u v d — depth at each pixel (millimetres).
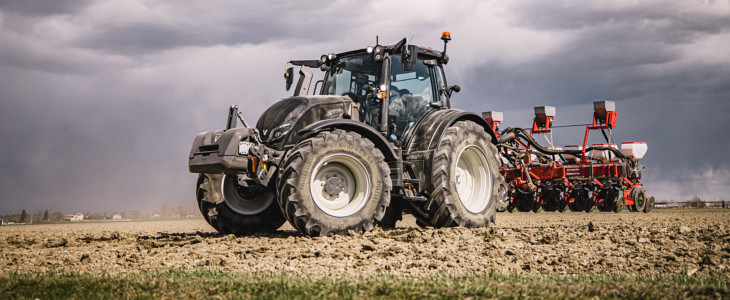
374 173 7676
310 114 7957
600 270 5113
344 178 7742
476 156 9109
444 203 8359
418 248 6340
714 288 3410
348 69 8789
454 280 4012
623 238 7039
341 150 7477
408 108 8695
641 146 17250
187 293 3602
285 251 6160
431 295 3314
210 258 5867
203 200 8711
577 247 6398
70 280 4113
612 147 16875
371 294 3420
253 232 8922
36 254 6645
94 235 9398
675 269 5113
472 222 8680
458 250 6277
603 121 16297
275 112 8016
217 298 3484
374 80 8492
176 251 6508
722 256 5723
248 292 3596
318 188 7492
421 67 9039
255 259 5750
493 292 3375
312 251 6121
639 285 3643
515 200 16891
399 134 8570
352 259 5684
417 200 8297
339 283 3773
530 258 5703
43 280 4160
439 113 8742
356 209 7590
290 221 7371
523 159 16406
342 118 7922
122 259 5984
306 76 9219
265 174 7516
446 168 8359
